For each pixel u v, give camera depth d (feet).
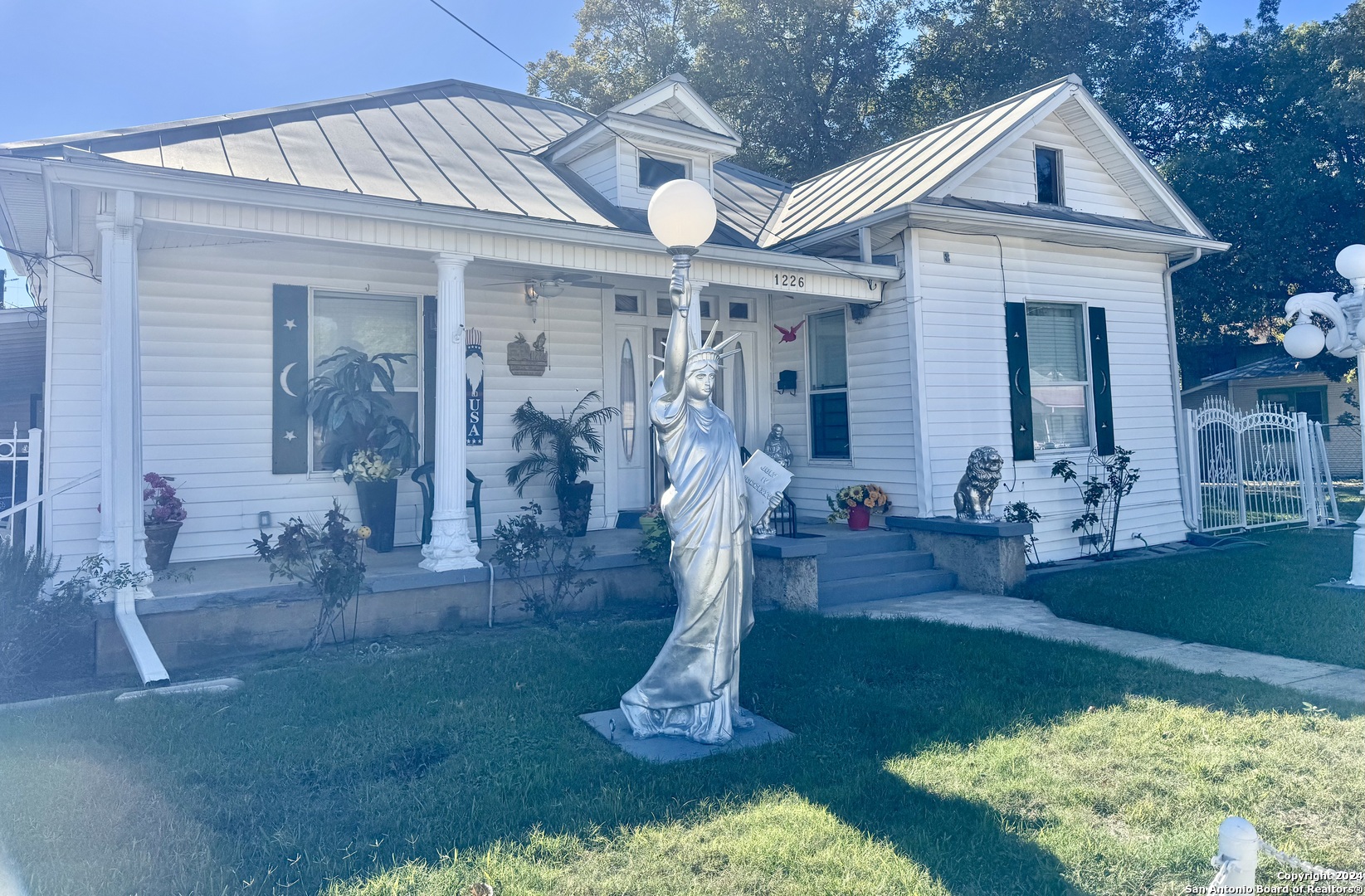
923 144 40.47
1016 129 35.06
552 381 34.30
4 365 38.27
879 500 33.76
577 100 88.74
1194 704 17.25
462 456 25.21
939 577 30.86
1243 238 66.08
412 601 24.03
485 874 10.80
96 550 26.03
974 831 11.98
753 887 10.61
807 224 38.17
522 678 19.30
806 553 26.66
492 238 25.63
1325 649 21.21
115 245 20.45
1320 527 44.01
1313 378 88.07
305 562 22.95
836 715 16.87
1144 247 39.42
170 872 10.77
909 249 33.35
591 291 35.42
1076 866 11.09
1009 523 30.07
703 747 15.34
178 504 25.64
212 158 25.89
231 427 28.14
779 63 84.43
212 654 21.45
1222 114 77.30
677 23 90.17
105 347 20.95
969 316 34.71
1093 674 19.31
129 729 15.66
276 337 28.71
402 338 31.27
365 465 28.04
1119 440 39.06
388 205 23.26
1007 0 80.48
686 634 15.98
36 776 13.53
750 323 39.78
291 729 15.94
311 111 33.58
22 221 27.25
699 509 15.85
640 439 36.86
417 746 15.26
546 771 14.06
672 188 15.34
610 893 10.47
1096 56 78.38
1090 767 14.24
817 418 38.37
